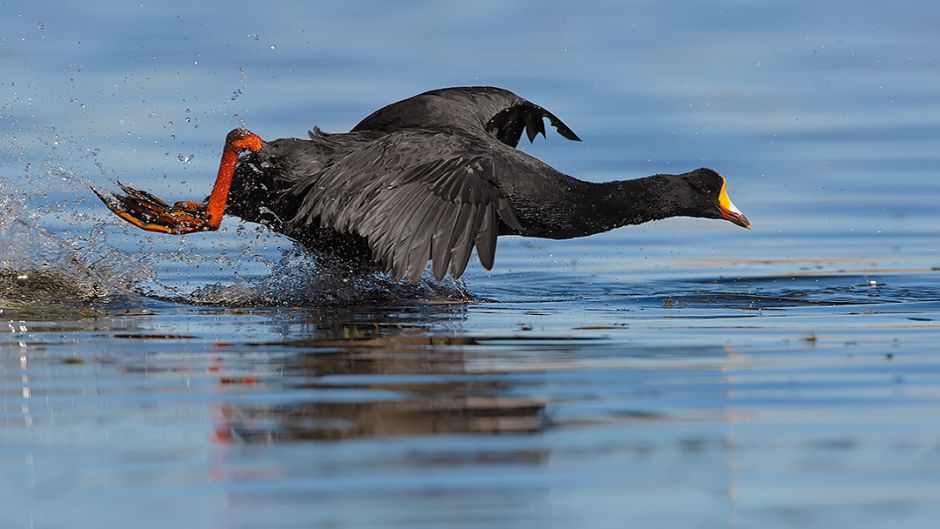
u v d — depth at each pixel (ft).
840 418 28.58
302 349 36.24
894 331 39.47
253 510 23.12
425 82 81.92
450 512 22.98
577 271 53.42
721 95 83.66
